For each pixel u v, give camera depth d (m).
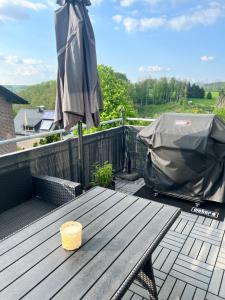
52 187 2.53
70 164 3.50
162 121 3.55
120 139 4.79
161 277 2.11
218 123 3.21
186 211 3.28
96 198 1.99
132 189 4.10
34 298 1.03
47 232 1.51
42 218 1.69
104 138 4.29
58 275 1.15
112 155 4.61
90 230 1.52
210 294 1.94
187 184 3.38
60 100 2.76
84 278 1.13
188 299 1.89
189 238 2.68
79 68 2.53
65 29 2.60
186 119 3.38
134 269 1.19
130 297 1.90
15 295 1.05
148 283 1.70
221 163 3.12
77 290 1.07
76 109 2.56
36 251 1.33
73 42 2.51
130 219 1.66
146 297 1.90
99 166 4.12
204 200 3.38
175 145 3.20
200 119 3.28
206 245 2.55
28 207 2.50
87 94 2.68
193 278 2.10
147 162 3.77
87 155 3.92
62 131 3.31
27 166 2.68
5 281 1.13
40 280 1.12
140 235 1.47
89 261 1.24
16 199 2.56
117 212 1.75
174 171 3.37
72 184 2.40
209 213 3.20
